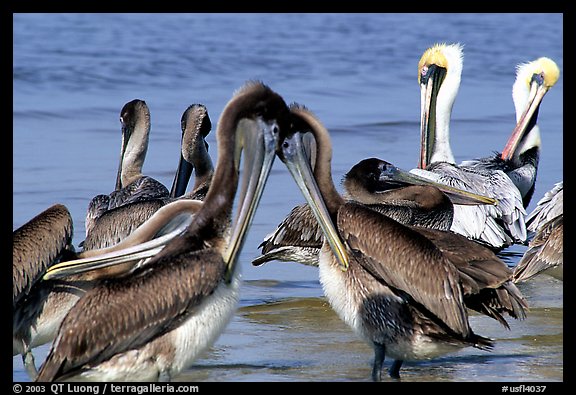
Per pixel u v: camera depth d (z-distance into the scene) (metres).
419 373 11.66
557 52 31.00
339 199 12.58
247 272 15.77
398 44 31.48
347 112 23.95
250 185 11.01
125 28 31.72
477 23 34.22
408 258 11.44
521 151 19.72
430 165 18.16
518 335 12.88
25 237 11.65
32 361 11.78
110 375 10.51
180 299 10.53
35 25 30.91
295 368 11.66
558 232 14.45
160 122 22.72
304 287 15.09
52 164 19.30
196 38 30.97
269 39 31.56
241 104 11.05
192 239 10.91
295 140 11.52
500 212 17.03
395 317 11.55
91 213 15.50
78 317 10.38
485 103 25.38
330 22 34.06
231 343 12.46
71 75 26.11
